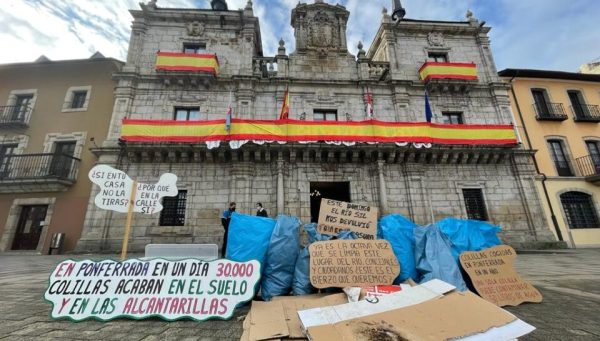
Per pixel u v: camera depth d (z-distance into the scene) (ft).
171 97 42.11
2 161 40.24
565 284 14.25
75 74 44.80
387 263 10.77
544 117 46.52
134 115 40.73
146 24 45.80
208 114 41.83
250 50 45.91
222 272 10.21
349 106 44.37
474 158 41.78
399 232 12.66
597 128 47.70
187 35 46.09
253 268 10.34
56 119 42.11
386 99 45.37
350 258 10.76
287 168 39.11
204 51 45.88
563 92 49.42
